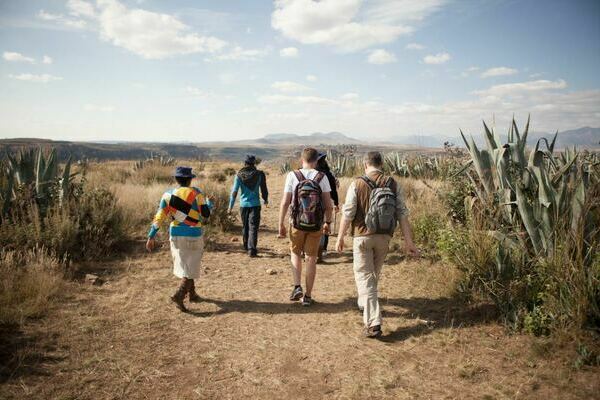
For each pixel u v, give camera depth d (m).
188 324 4.21
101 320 4.14
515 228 4.91
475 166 5.59
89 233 6.57
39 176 7.35
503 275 4.29
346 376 3.26
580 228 4.08
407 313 4.41
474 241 4.82
